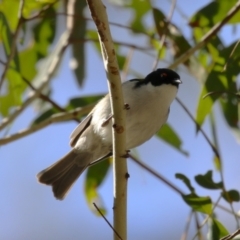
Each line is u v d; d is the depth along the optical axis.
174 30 11.60
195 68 11.49
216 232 8.87
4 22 10.58
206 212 8.88
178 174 8.87
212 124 11.40
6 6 12.27
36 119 12.01
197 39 11.80
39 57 13.01
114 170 8.04
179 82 10.33
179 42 11.60
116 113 7.90
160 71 10.45
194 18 11.34
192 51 10.84
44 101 12.30
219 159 9.55
